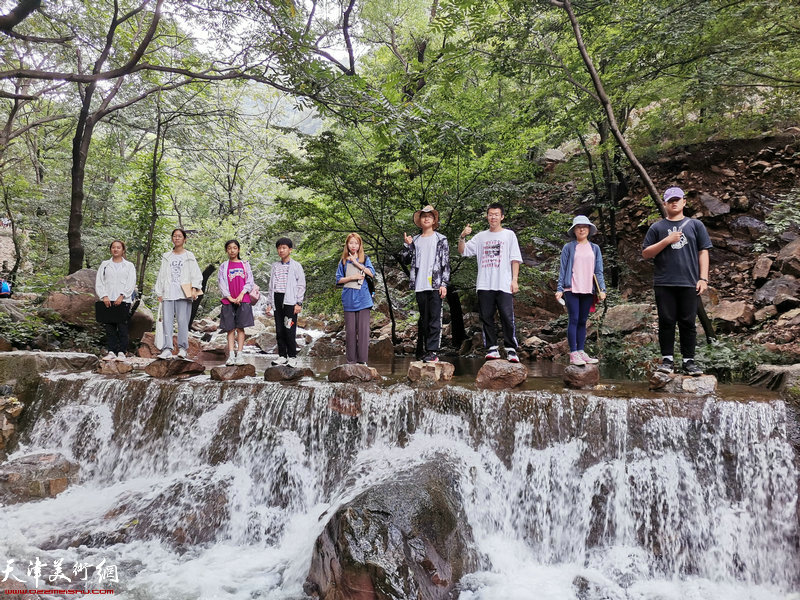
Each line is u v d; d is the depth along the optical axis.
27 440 7.09
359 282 6.81
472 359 10.74
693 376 5.64
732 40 8.99
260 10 6.78
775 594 4.33
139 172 18.78
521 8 9.57
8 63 10.09
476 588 4.30
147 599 4.10
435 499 4.51
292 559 4.80
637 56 9.46
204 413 6.44
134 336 11.21
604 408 5.24
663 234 5.75
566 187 16.30
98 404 7.04
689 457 4.95
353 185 10.32
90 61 12.70
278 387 6.30
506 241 6.39
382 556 3.80
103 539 5.07
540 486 5.22
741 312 9.58
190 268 7.62
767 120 12.51
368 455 5.63
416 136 7.41
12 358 7.54
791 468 4.66
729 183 12.98
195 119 15.72
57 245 17.17
